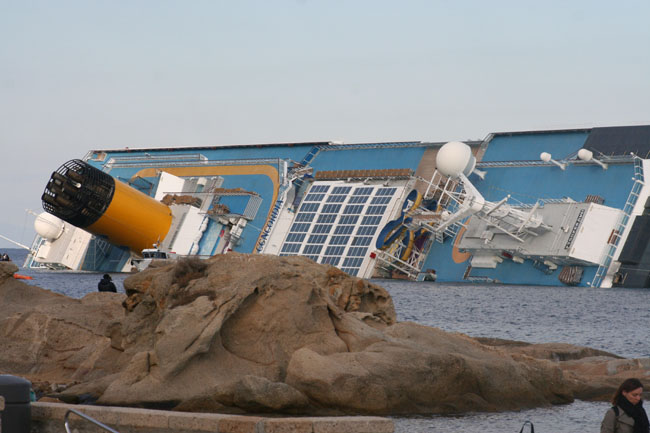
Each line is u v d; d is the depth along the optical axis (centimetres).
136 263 11600
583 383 2702
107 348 2695
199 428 1612
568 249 12888
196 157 17925
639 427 1432
